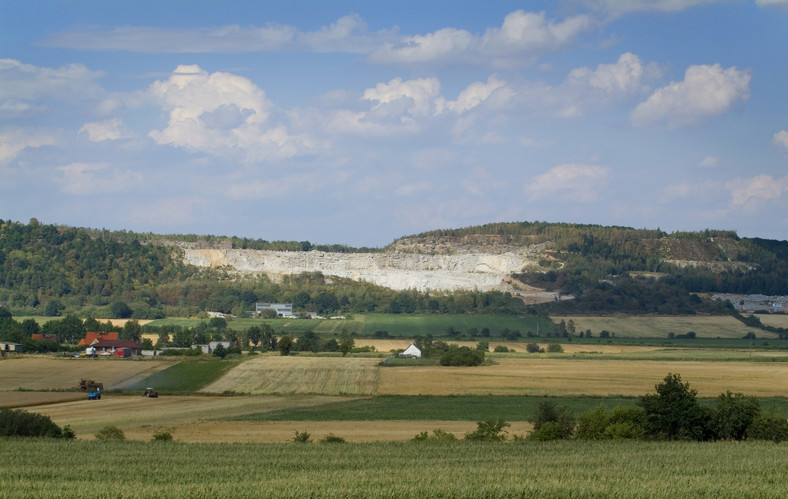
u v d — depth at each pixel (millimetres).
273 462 55781
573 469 51750
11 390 111125
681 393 69688
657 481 46906
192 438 71750
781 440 67875
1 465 53969
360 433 76125
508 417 88812
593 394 108250
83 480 48156
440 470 51531
